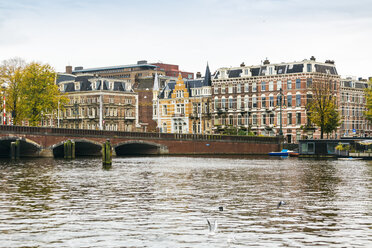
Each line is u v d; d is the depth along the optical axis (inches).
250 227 1187.3
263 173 2461.9
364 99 5669.3
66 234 1120.2
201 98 5575.8
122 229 1163.9
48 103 4131.4
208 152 4564.5
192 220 1256.2
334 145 4097.0
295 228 1179.3
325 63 5059.1
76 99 5999.0
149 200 1549.0
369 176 2311.8
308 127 4891.7
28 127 3587.6
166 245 1042.7
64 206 1439.5
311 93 4918.8
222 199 1571.1
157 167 2829.7
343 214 1334.9
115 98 5890.8
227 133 5078.7
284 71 5049.2
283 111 5024.6
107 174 2367.1
